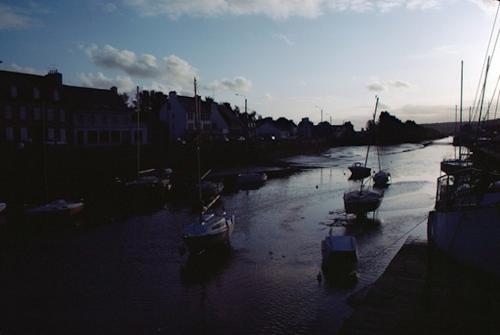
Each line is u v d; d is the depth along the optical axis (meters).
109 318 17.53
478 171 20.30
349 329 13.92
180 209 40.44
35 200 40.88
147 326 16.84
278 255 25.42
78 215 36.09
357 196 35.25
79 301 19.17
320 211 38.75
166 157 67.56
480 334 13.45
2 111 54.00
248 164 84.62
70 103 63.28
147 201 44.66
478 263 17.39
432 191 50.84
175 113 94.50
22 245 27.88
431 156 113.38
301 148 123.38
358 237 29.14
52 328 16.75
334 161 98.94
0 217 33.19
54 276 22.25
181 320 17.30
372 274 21.70
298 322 16.84
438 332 13.62
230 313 17.81
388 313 14.98
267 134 144.88
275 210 39.53
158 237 29.78
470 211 17.69
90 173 51.16
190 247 24.08
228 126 113.50
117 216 36.72
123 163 57.97
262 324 16.78
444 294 16.36
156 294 19.88
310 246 27.22
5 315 17.83
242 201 44.91
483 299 15.84
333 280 21.02
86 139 65.44
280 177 68.31
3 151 44.78
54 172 46.88
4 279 21.81
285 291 19.84
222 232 25.58
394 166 85.44
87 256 25.56
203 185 45.81
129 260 24.78
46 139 58.72
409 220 34.25
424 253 22.22
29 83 57.94
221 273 22.50
